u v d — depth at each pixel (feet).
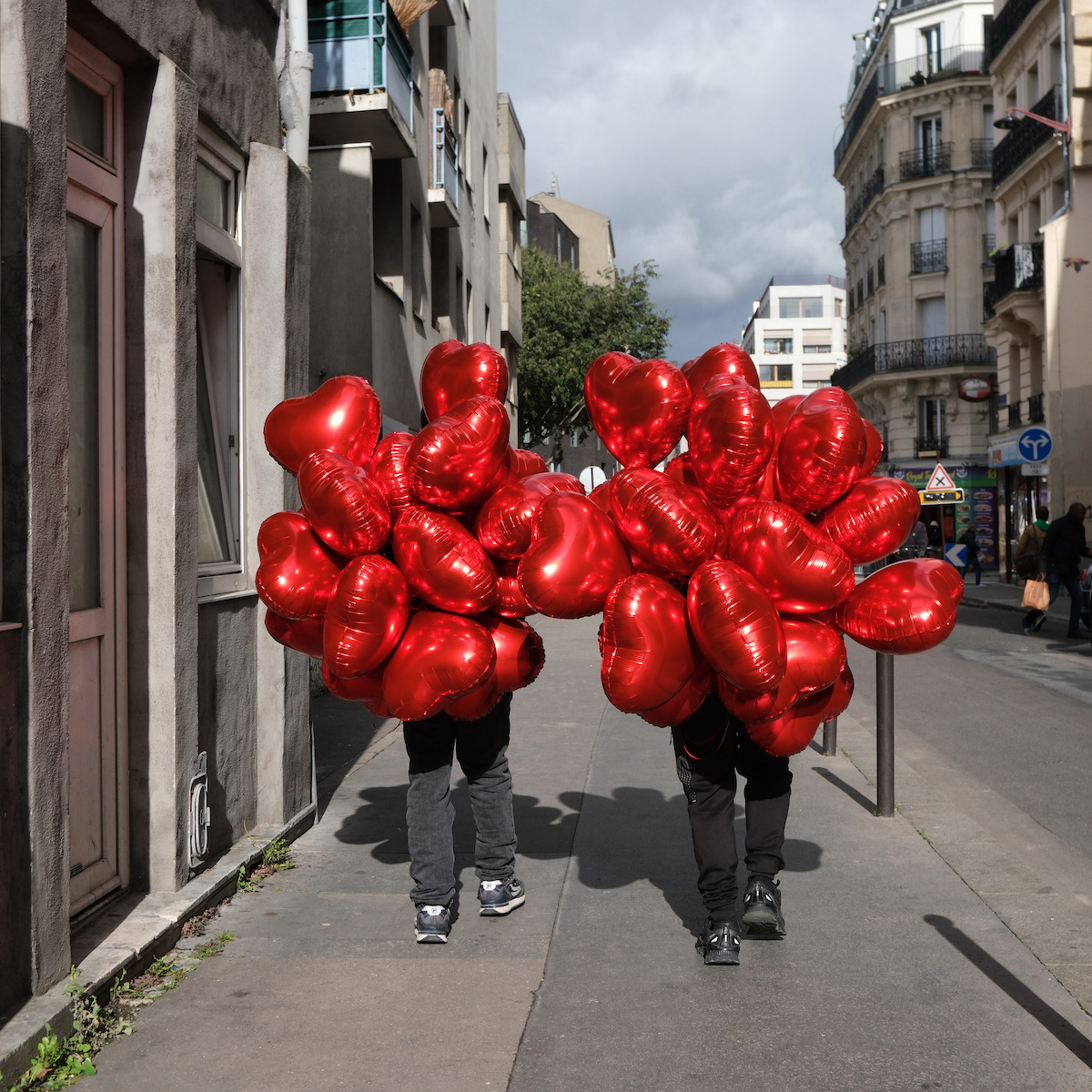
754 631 11.76
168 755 15.76
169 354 15.78
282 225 20.10
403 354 58.13
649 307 147.43
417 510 13.38
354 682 13.80
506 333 107.45
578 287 147.54
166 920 14.61
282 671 19.71
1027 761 27.96
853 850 19.16
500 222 108.47
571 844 19.71
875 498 12.80
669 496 12.17
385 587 13.05
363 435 14.38
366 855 19.07
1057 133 96.43
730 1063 11.33
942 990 13.14
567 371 142.61
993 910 16.03
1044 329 103.19
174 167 15.92
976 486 151.53
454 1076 11.10
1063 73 94.07
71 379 14.65
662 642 12.12
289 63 22.70
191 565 16.29
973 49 152.05
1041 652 51.75
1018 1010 12.57
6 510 11.55
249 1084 11.00
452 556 13.03
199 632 17.38
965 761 27.96
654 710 12.71
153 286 15.85
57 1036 11.43
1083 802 23.79
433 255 73.67
